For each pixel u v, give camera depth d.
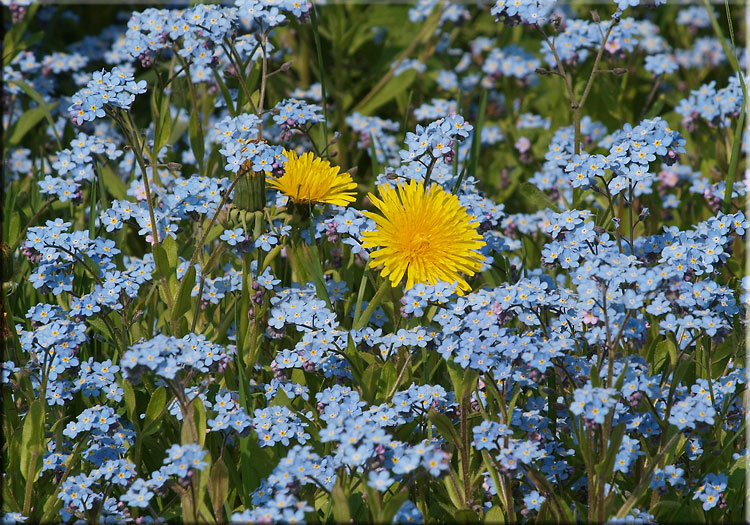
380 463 3.50
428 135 4.59
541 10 5.26
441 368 4.70
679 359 3.73
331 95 7.77
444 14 7.82
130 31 5.20
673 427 3.72
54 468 3.96
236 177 4.39
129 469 3.87
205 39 5.12
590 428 3.39
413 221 4.47
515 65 7.47
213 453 4.16
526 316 4.01
